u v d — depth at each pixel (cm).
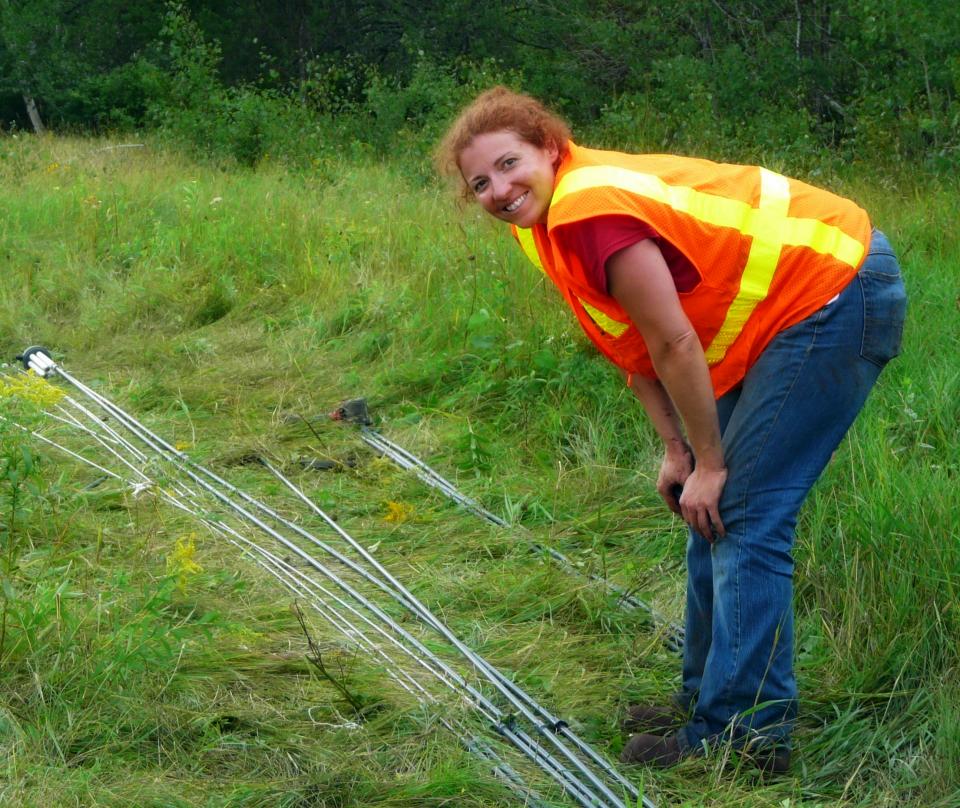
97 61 2198
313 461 508
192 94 1603
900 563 339
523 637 356
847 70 1363
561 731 304
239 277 777
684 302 265
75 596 355
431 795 272
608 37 1580
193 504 458
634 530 423
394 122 1479
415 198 969
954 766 275
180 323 724
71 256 842
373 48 2244
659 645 349
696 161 276
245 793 269
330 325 682
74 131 2084
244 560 407
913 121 1043
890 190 882
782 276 265
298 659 335
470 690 320
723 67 1349
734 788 276
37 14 2098
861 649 324
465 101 1395
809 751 295
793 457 272
